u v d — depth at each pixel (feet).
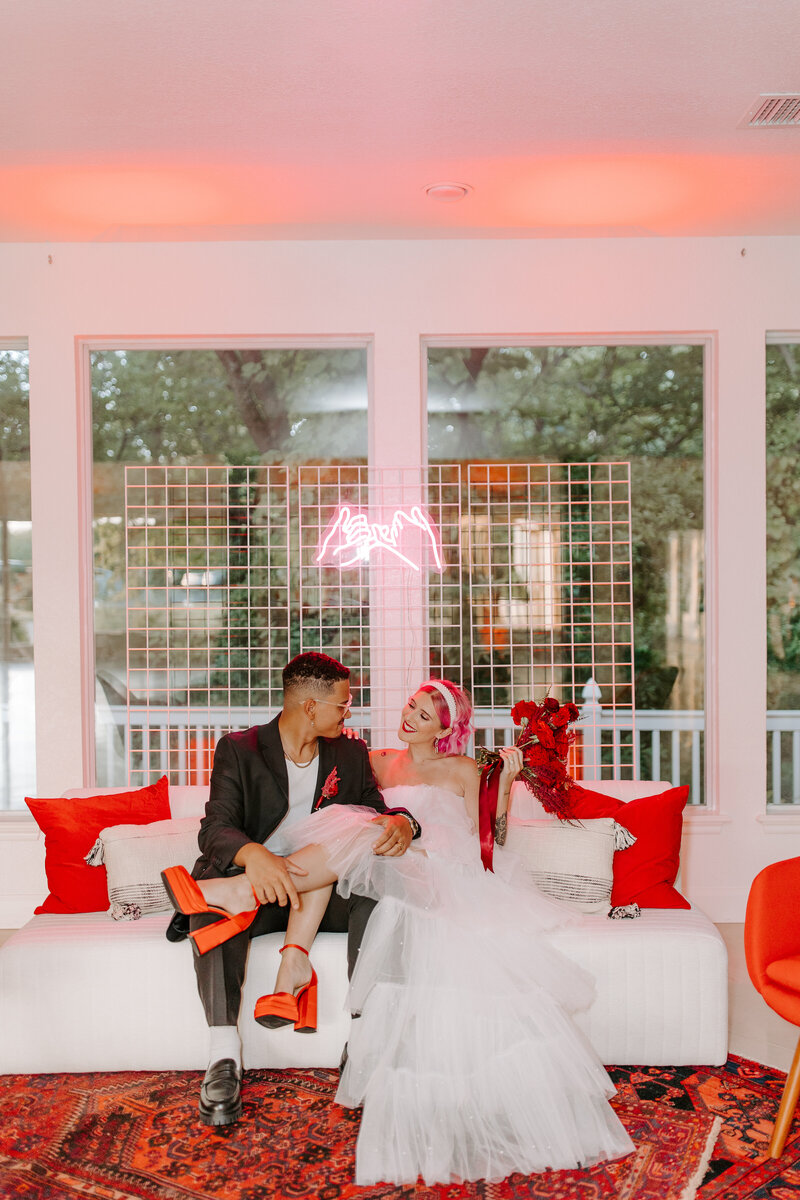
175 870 8.63
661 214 13.35
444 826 9.37
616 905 9.77
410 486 14.25
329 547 14.65
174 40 8.91
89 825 10.33
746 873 14.35
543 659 14.74
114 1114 8.30
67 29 8.70
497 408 14.79
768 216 13.48
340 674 9.68
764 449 14.40
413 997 7.95
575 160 11.60
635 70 9.57
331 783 9.66
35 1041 9.00
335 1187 7.18
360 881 8.66
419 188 12.35
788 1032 10.09
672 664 14.84
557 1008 8.01
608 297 14.34
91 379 14.62
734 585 14.40
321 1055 9.07
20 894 14.06
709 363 14.65
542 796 9.95
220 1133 7.96
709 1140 7.78
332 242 14.21
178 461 14.67
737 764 14.37
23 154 11.21
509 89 9.91
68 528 14.16
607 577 14.78
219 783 9.46
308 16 8.56
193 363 14.66
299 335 14.33
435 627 14.70
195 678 14.62
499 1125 7.67
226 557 14.62
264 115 10.36
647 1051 9.08
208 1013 8.46
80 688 14.19
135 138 10.85
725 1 8.45
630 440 14.82
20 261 14.14
